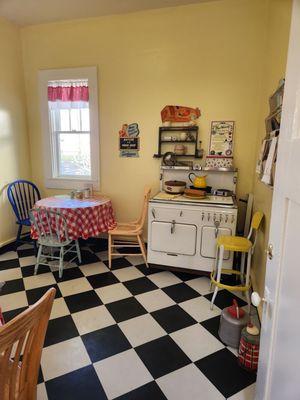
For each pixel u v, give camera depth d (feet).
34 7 9.30
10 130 10.78
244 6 8.67
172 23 9.37
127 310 7.01
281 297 2.96
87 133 11.41
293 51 2.78
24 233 11.73
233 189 9.68
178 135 10.06
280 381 2.90
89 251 10.85
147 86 10.04
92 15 9.87
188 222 8.47
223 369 5.20
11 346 2.60
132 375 5.04
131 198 11.09
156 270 9.22
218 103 9.48
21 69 11.12
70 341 5.87
